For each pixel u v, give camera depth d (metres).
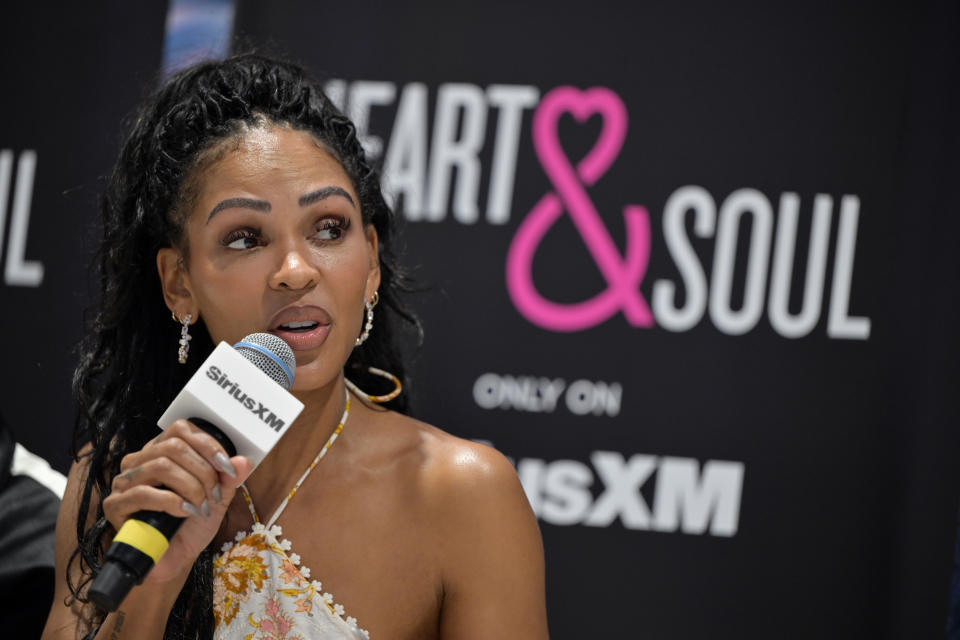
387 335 5.63
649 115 9.15
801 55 8.92
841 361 8.70
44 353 9.62
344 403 4.98
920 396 8.50
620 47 9.22
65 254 9.70
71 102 9.81
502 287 9.24
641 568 8.85
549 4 9.34
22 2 9.92
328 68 9.52
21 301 9.70
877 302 8.67
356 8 9.51
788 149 8.91
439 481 4.75
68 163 9.77
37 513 6.11
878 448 8.57
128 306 5.12
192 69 5.03
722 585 8.73
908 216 8.66
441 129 9.39
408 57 9.47
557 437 9.07
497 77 9.38
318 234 4.53
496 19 9.39
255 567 4.65
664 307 9.02
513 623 4.54
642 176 9.13
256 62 4.98
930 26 8.69
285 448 4.78
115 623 4.21
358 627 4.57
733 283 8.94
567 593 8.91
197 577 4.65
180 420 3.58
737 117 9.01
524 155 9.30
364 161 5.12
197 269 4.54
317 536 4.69
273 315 4.39
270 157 4.50
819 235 8.81
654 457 8.93
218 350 3.74
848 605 8.51
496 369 9.18
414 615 4.64
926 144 8.65
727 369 8.89
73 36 9.85
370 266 5.15
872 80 8.79
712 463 8.84
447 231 9.33
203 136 4.67
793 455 8.72
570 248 9.20
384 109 9.45
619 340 9.06
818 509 8.63
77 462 5.28
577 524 8.97
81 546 4.78
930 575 8.34
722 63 9.05
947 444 8.39
